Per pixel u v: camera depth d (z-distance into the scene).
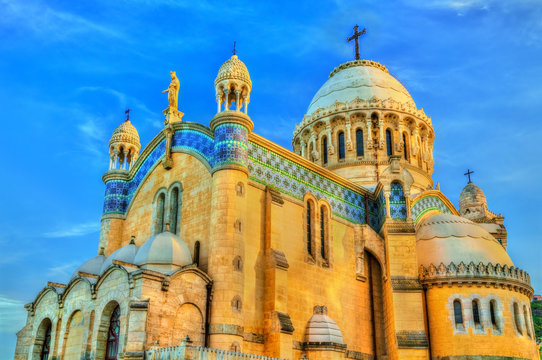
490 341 40.84
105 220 47.00
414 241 44.06
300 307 38.50
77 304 35.00
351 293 43.34
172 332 30.53
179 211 40.28
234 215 35.03
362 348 42.50
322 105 60.41
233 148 36.47
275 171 40.28
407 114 58.06
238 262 34.28
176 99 45.59
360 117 57.50
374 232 46.19
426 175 57.88
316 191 43.62
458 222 47.44
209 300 33.09
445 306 42.03
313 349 36.75
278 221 38.47
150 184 44.84
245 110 38.41
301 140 61.12
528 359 42.28
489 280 42.31
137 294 29.92
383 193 46.53
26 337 39.44
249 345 34.09
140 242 43.69
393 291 42.47
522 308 43.66
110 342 31.84
